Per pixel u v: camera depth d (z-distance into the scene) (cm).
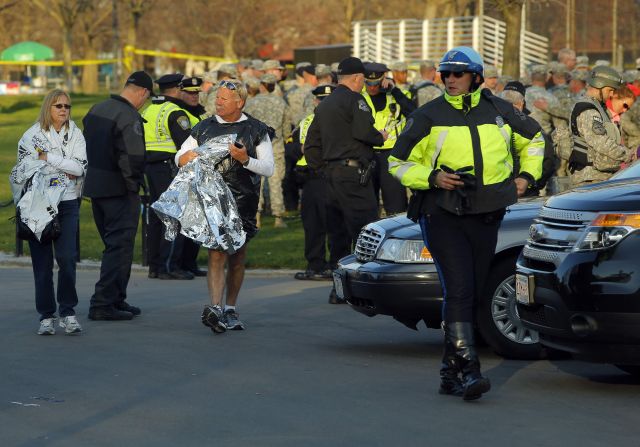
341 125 2588
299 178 3097
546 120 3531
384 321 2425
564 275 1661
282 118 4038
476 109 1650
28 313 2478
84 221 4578
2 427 1497
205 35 17062
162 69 18438
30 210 2128
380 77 2864
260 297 2764
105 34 17688
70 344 2103
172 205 2205
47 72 19125
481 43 7994
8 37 18038
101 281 2398
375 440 1434
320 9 17125
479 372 1647
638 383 1806
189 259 3206
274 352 2045
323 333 2272
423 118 1648
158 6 17575
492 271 1981
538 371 1902
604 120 2766
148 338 2172
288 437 1447
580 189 1789
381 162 2903
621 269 1617
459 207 1616
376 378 1825
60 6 15175
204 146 2222
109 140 2370
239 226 2223
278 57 17300
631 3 11750
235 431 1479
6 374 1831
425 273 1981
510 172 1656
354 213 2605
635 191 1681
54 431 1478
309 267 3128
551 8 10019
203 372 1856
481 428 1497
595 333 1633
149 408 1606
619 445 1420
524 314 1759
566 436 1459
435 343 2175
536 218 1798
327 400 1659
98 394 1692
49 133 2152
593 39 12250
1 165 6619
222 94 2234
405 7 14262
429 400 1659
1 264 3547
